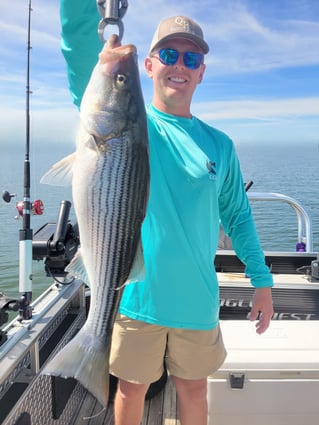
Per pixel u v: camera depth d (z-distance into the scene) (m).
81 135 1.51
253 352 2.23
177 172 1.81
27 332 2.10
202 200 1.84
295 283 3.06
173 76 1.82
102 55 1.51
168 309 1.84
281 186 18.77
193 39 1.78
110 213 1.54
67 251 2.75
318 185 18.92
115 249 1.56
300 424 2.19
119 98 1.50
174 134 1.86
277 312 2.96
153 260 1.82
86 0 1.66
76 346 1.56
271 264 3.42
